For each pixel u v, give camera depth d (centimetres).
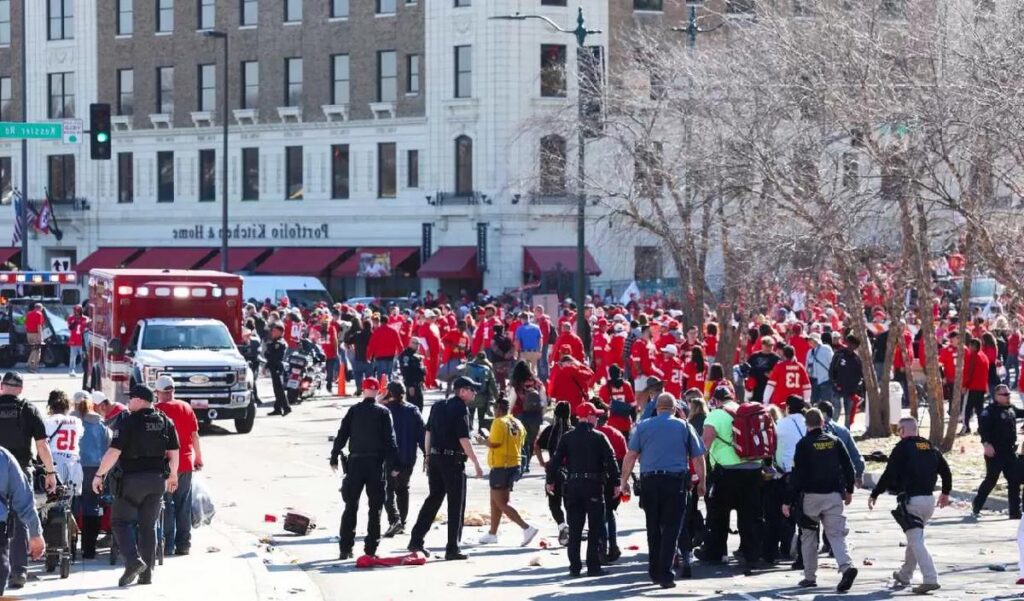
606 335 4469
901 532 2542
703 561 2278
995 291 5312
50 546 2003
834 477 2000
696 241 4681
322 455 3625
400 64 8600
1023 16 3011
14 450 1964
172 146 9394
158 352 4031
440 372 4697
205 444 3844
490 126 8250
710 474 2209
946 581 2073
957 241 3500
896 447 2006
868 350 3716
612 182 5662
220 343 4131
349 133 8794
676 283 6806
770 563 2239
